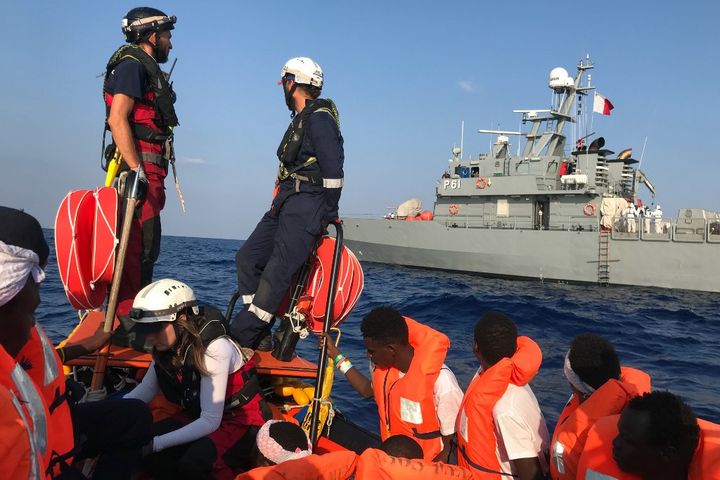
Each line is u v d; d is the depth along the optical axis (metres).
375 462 2.51
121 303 4.07
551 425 7.24
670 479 2.21
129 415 2.80
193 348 3.12
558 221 31.39
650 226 29.73
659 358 12.58
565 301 23.14
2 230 1.78
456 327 15.33
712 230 26.92
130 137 3.79
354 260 4.33
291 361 4.27
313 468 2.44
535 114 33.72
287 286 4.03
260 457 3.05
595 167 30.45
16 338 1.87
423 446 3.45
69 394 2.72
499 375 3.01
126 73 3.86
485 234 32.22
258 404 3.41
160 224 4.30
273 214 4.23
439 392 3.42
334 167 3.89
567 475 2.79
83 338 3.88
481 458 3.08
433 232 34.06
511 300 21.12
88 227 3.55
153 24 4.13
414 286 26.78
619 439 2.26
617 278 28.91
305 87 4.12
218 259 38.84
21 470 1.40
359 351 10.67
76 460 2.75
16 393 1.59
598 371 3.07
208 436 3.20
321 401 3.65
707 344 14.55
